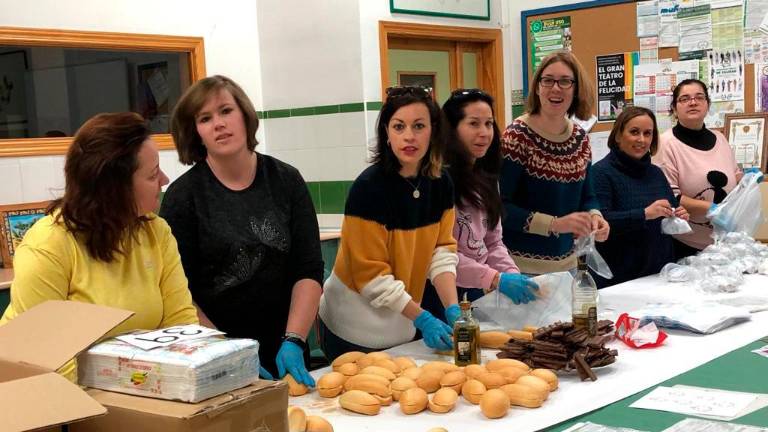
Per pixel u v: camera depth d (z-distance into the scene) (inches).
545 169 118.6
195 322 74.2
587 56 204.1
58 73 164.1
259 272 87.0
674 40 191.3
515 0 215.3
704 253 131.6
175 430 46.0
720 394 70.9
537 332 83.6
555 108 116.6
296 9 194.4
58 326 53.0
